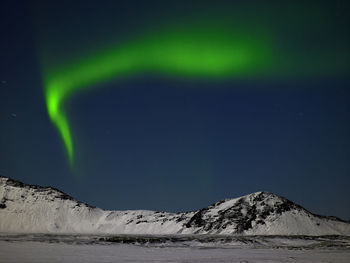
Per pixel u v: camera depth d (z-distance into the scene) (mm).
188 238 180875
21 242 148250
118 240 165625
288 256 117125
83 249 129625
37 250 118812
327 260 105000
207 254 121688
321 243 188250
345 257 114188
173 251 132375
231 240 176500
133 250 132500
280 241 188750
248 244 171250
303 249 149750
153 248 145000
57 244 145750
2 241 151375
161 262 96250
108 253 117812
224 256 115312
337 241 199875
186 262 97125
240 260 103500
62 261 93250
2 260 92125
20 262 89750
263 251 136500
